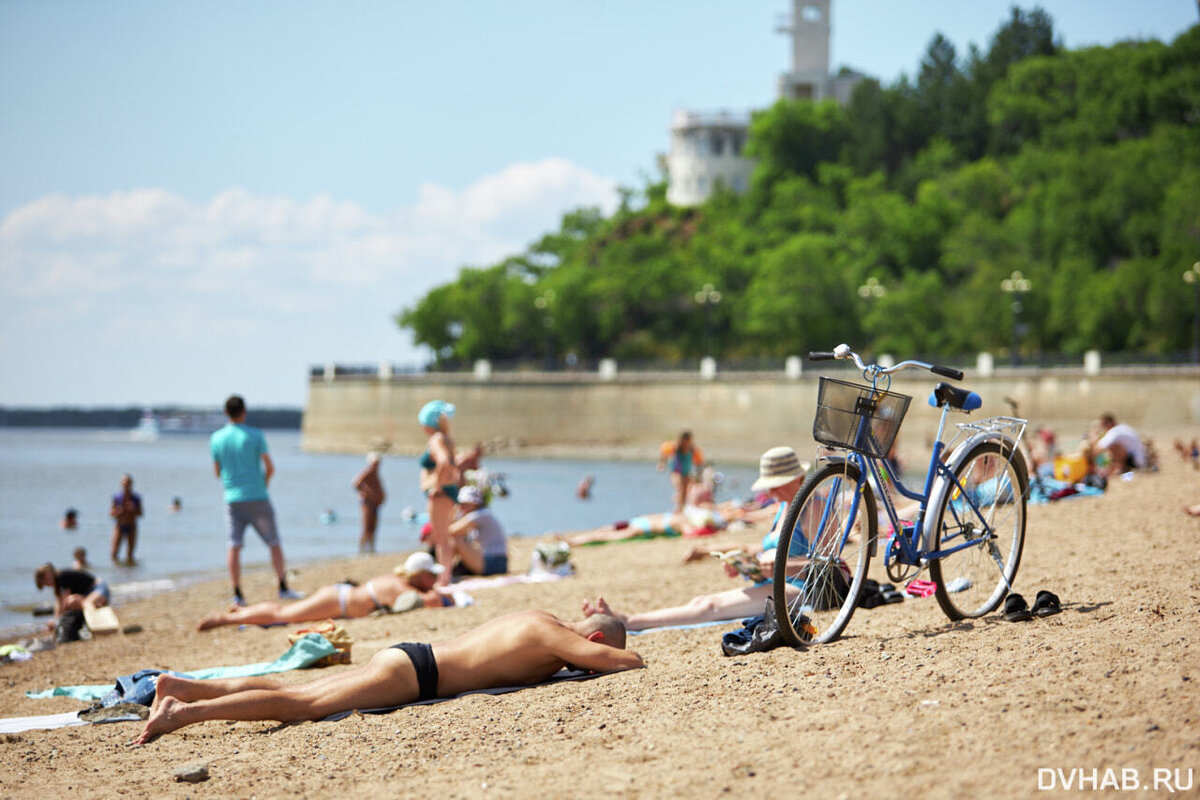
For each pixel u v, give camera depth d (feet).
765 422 274.98
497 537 44.34
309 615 36.22
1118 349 279.08
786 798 12.01
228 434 42.50
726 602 25.32
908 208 372.58
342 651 26.43
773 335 348.38
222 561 71.05
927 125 457.27
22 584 61.26
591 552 55.52
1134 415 223.51
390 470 238.89
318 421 359.46
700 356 383.65
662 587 35.81
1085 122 378.53
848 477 20.01
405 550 76.48
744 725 14.96
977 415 217.36
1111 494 50.80
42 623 46.34
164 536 90.43
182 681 18.85
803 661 18.61
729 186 476.13
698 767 13.42
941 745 12.98
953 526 21.30
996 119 426.92
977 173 374.22
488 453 317.83
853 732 13.91
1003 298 297.74
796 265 338.54
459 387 329.31
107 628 38.50
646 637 24.03
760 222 422.82
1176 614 18.79
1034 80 428.56
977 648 18.07
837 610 20.54
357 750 16.26
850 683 16.58
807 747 13.58
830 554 20.21
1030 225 323.98
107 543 85.76
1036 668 15.93
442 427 39.78
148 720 20.22
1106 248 315.37
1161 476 63.26
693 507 62.80
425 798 13.53
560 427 312.09
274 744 17.21
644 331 406.41
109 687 25.93
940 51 483.51
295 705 18.49
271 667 25.95
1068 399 230.27
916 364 20.02
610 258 409.90
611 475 208.54
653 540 59.36
